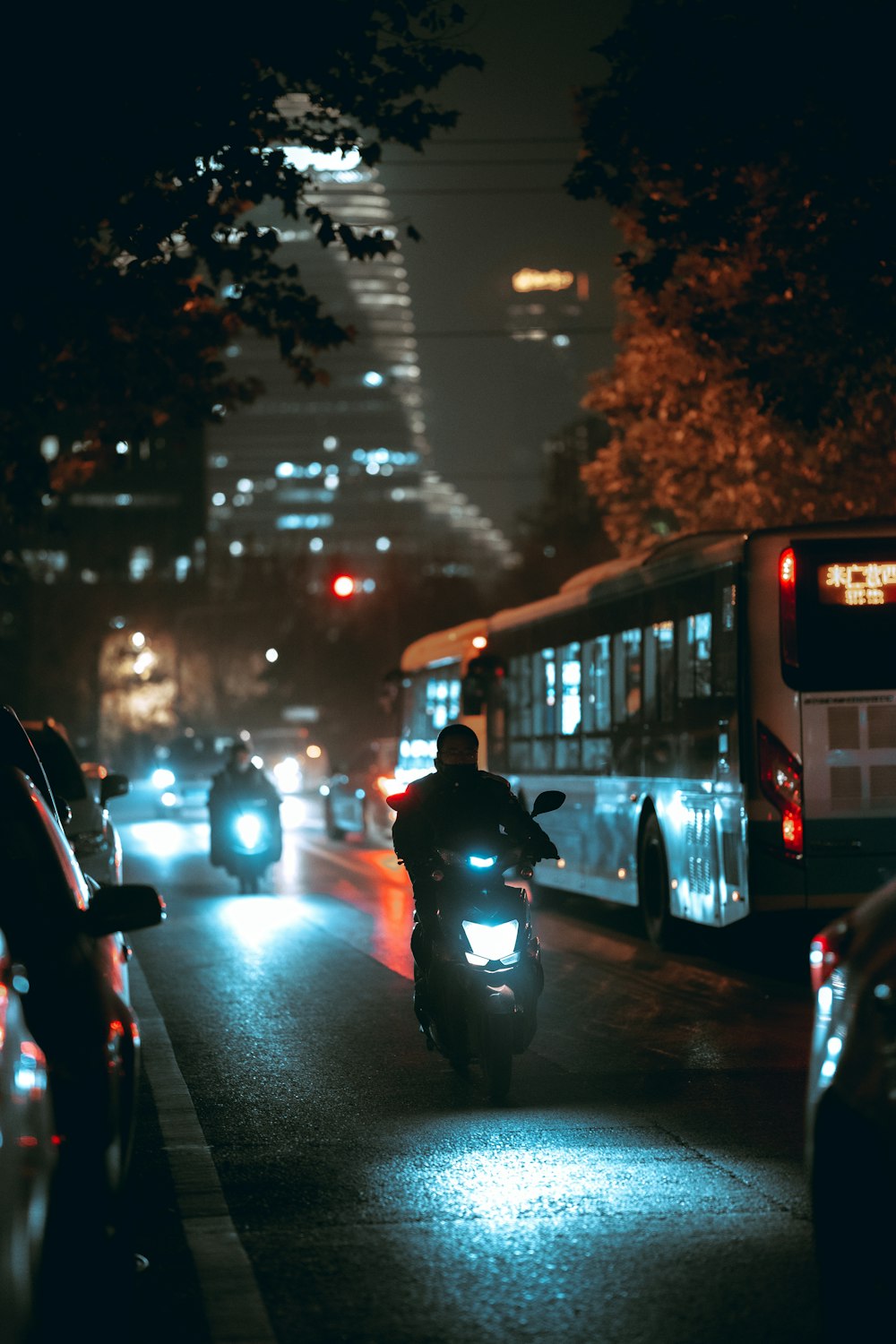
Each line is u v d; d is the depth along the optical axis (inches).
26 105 545.0
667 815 660.7
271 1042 465.4
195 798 2102.6
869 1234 205.2
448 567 4128.9
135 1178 312.7
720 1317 226.5
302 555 4407.0
